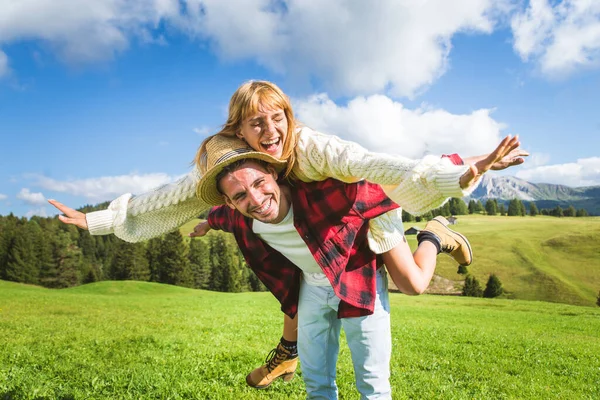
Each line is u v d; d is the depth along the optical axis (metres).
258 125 2.45
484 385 5.69
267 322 12.81
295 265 3.00
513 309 28.44
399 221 2.83
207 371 5.54
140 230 3.23
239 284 85.88
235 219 3.14
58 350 7.23
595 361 8.70
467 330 13.49
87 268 92.81
